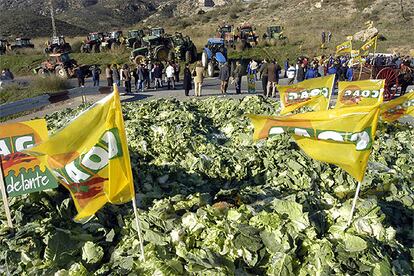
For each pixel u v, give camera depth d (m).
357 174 5.58
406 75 17.25
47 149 4.68
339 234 5.78
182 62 29.58
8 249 5.43
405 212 6.95
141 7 104.56
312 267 5.25
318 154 5.62
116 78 22.34
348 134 5.40
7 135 5.60
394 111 8.19
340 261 5.23
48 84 23.64
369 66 20.92
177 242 5.59
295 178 7.98
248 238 5.47
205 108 14.30
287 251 5.39
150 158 9.52
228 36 34.88
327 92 9.25
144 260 5.31
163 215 6.20
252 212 6.08
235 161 8.89
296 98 9.39
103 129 4.88
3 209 6.23
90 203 5.10
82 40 40.75
